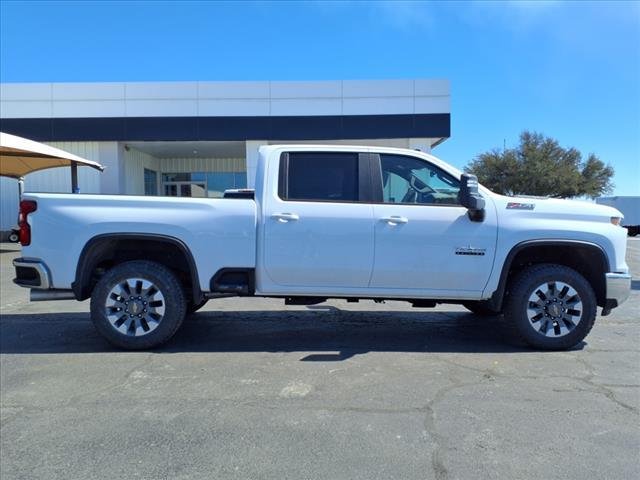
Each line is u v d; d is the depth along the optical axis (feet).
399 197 17.16
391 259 16.58
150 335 16.71
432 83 62.95
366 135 63.62
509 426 11.25
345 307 24.89
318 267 16.65
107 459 9.84
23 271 16.63
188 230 16.55
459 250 16.58
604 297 17.02
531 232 16.52
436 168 17.13
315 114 63.72
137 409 12.13
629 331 20.12
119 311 16.67
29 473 9.34
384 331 20.01
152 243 17.22
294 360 16.01
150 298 16.74
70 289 16.62
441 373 14.78
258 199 16.94
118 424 11.33
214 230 16.63
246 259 16.71
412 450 10.18
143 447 10.29
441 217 16.57
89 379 14.19
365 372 14.84
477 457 9.91
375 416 11.75
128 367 15.23
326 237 16.55
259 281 16.88
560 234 16.56
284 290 16.96
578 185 150.71
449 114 63.05
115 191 65.72
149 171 80.89
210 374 14.62
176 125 64.13
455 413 11.92
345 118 63.67
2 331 19.84
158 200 16.74
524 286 16.75
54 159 53.26
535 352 16.96
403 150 17.34
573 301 16.84
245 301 26.37
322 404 12.44
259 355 16.56
